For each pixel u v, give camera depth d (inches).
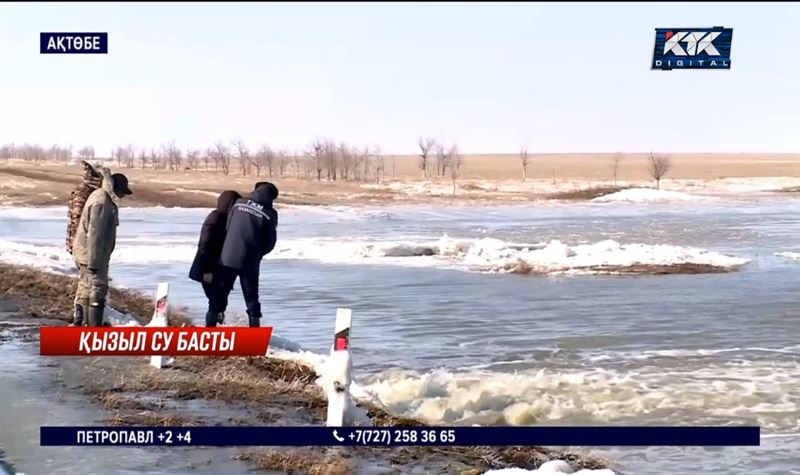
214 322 423.2
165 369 375.6
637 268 983.0
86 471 250.1
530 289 824.9
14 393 332.2
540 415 372.2
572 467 280.5
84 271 416.2
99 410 311.1
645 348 530.6
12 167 3430.1
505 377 440.8
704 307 703.1
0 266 664.4
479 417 366.3
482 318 650.2
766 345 539.5
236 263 410.6
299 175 4653.1
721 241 1419.8
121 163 4648.1
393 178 4699.8
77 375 361.7
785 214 2292.1
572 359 496.7
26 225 1664.6
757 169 5019.7
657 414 375.6
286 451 271.9
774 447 327.6
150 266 994.1
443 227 1921.8
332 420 294.8
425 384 418.6
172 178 3599.9
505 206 2913.4
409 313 673.6
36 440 277.0
